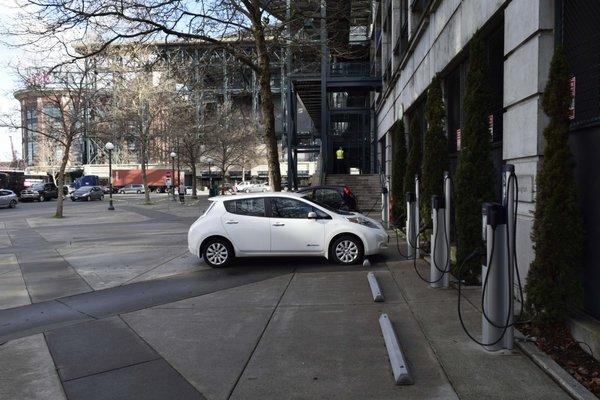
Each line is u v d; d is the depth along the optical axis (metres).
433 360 5.00
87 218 28.56
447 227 7.97
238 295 8.18
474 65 8.04
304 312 7.00
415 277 8.95
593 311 5.16
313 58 26.81
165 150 48.25
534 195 6.23
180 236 17.67
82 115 29.89
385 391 4.37
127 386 4.70
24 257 13.40
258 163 69.94
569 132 5.38
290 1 15.49
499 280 5.05
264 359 5.25
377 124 32.69
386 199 17.28
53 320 7.14
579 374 4.44
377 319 6.52
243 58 14.09
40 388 4.72
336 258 10.58
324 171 30.83
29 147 81.62
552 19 6.07
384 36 26.48
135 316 7.12
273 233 10.66
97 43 16.12
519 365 4.78
